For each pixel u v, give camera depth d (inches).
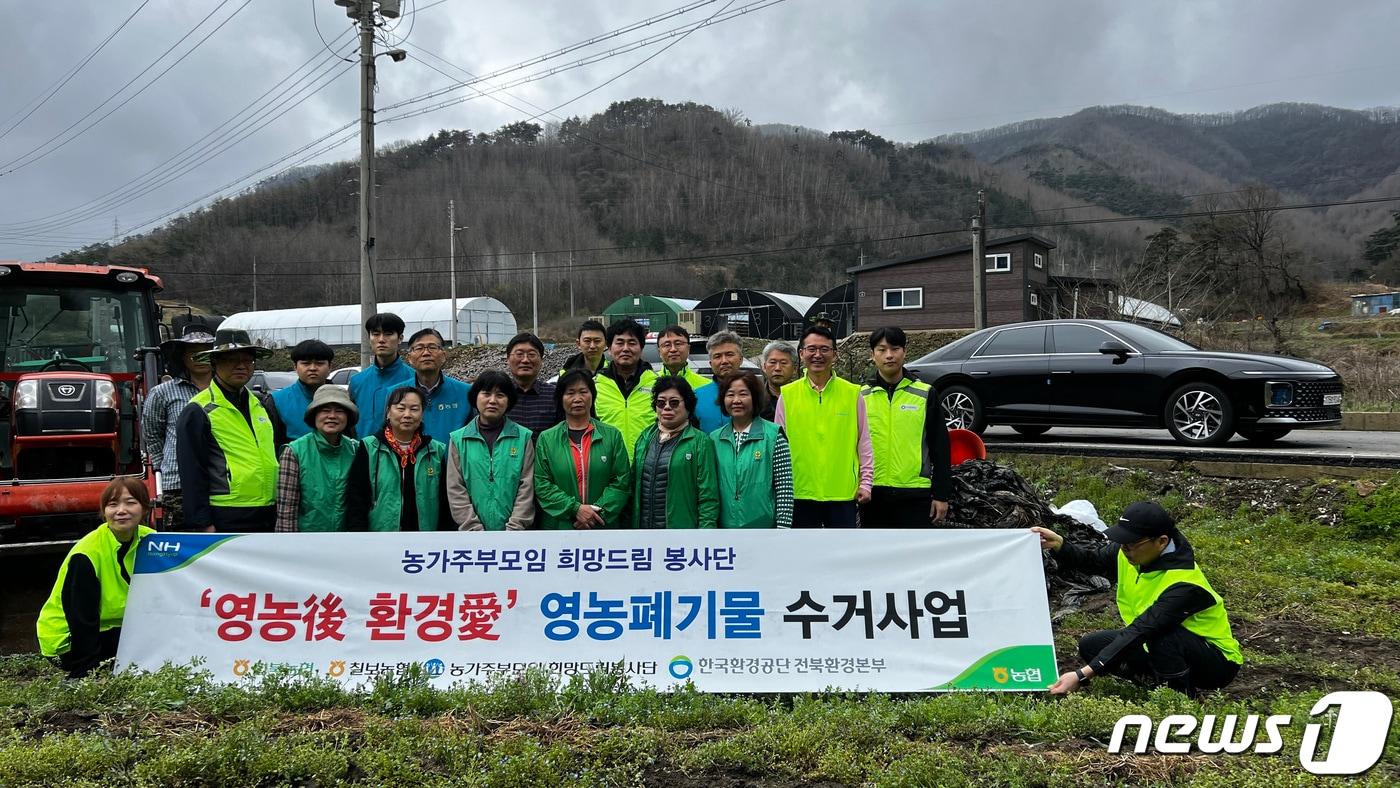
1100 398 440.5
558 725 175.3
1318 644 229.3
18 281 319.6
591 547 204.2
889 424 245.0
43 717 179.3
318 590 203.2
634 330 250.8
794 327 1819.6
